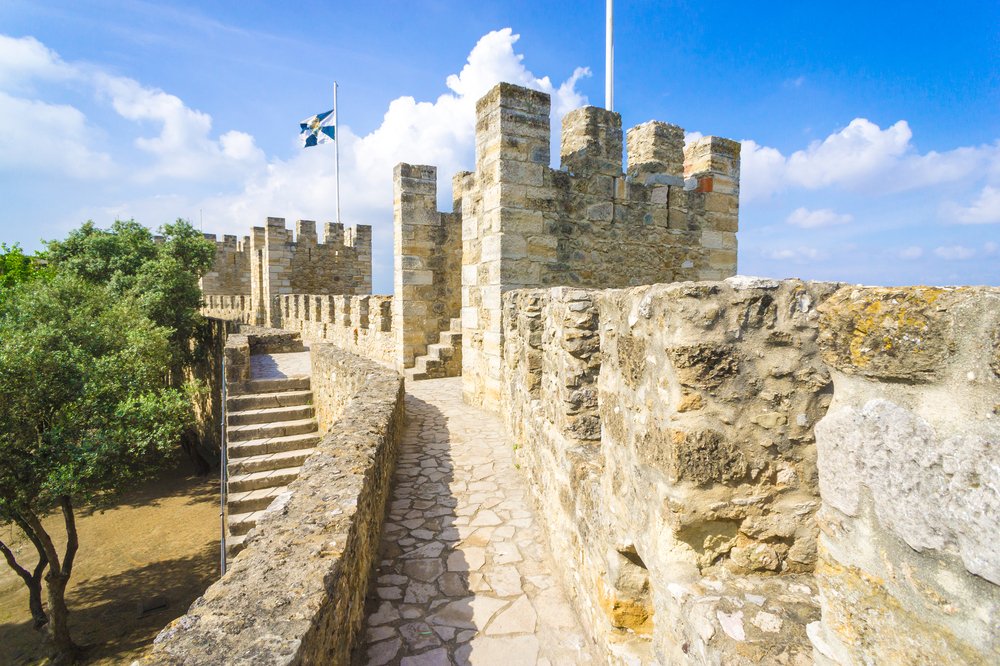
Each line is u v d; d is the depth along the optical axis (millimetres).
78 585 10086
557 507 3605
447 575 3529
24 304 10594
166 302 16328
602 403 2811
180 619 1698
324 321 15742
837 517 1294
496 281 7438
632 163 8953
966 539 982
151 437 9727
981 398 965
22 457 8656
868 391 1207
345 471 3268
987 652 956
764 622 1648
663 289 1965
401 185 11141
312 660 1682
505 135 7199
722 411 1839
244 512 6344
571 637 2920
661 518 1974
